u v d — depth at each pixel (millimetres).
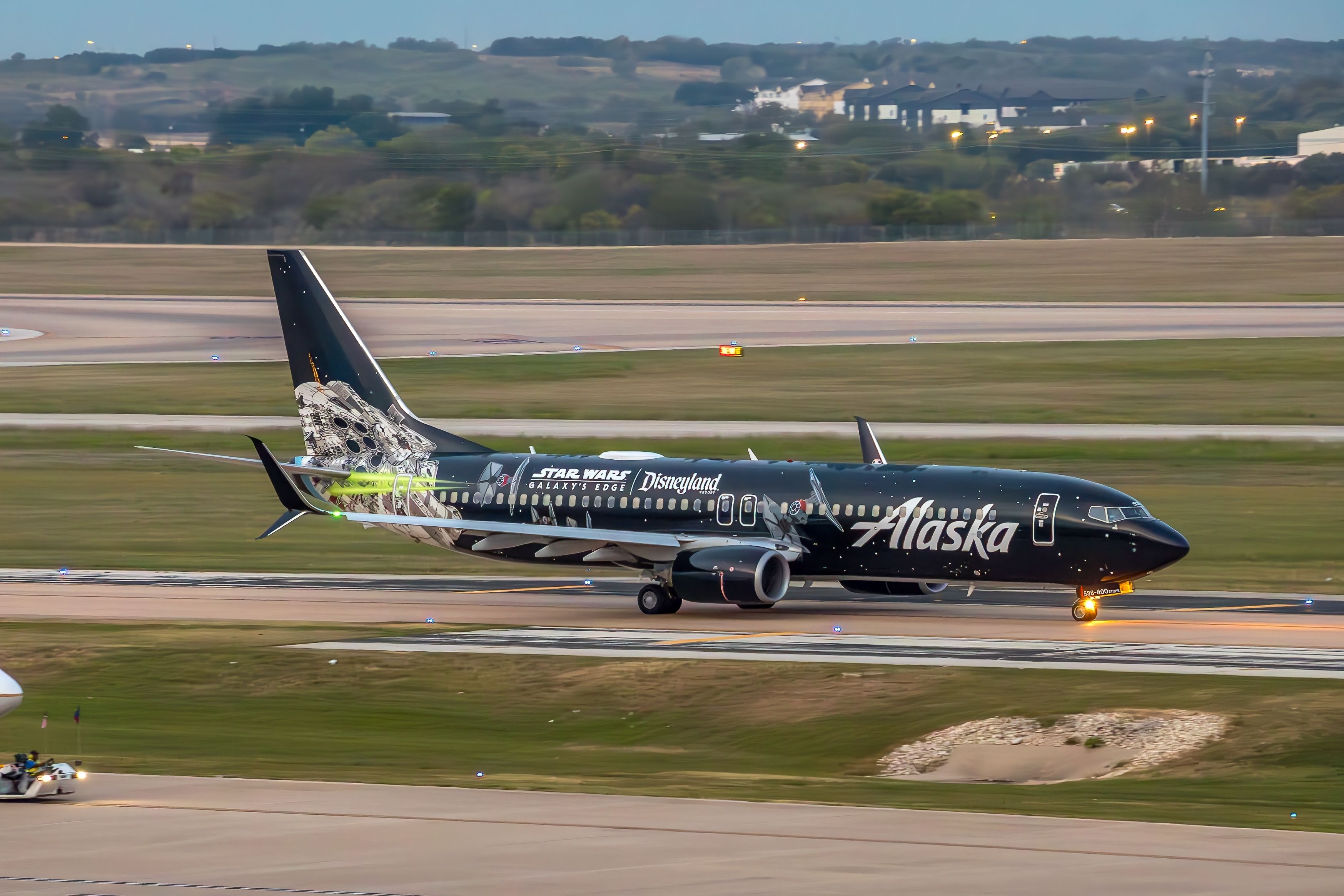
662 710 148000
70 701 154500
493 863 75688
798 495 196875
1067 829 84000
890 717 140125
